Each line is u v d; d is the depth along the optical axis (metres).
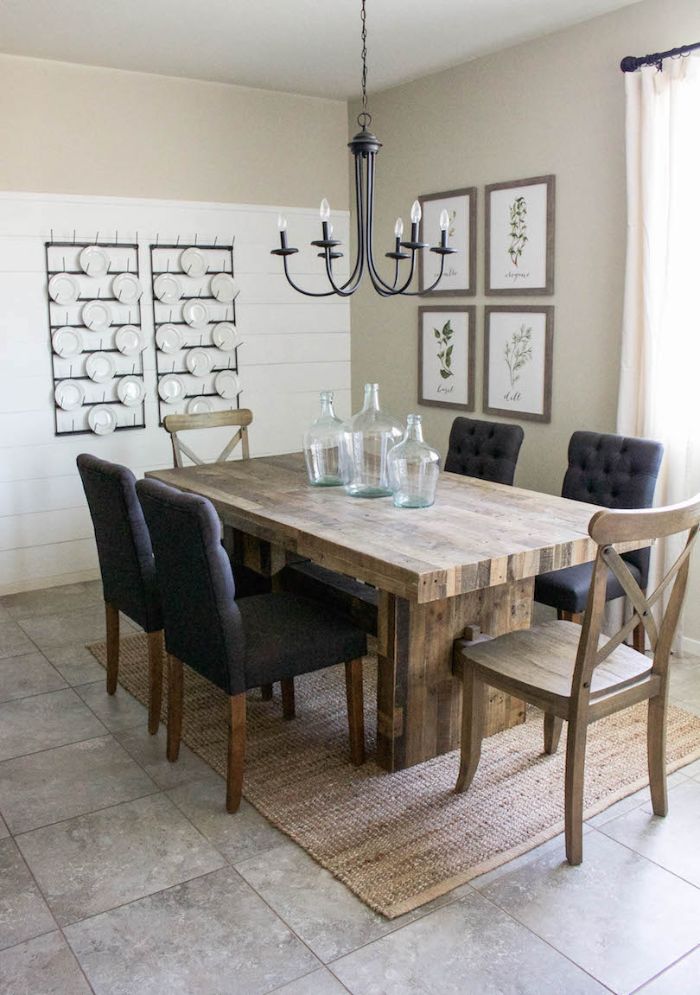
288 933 1.99
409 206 4.70
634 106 3.35
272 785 2.61
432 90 4.43
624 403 3.56
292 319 5.02
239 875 2.20
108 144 4.27
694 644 3.55
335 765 2.73
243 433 4.18
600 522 1.96
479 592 2.72
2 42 3.79
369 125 4.88
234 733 2.43
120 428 4.53
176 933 2.00
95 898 2.12
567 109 3.75
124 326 4.44
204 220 4.62
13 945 1.96
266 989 1.83
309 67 4.26
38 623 3.98
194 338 4.68
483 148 4.20
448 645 2.70
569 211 3.81
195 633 2.47
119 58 4.06
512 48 3.96
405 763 2.70
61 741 2.89
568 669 2.32
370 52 4.02
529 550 2.36
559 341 3.94
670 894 2.12
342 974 1.87
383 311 4.99
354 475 3.04
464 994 1.81
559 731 2.77
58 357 4.30
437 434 4.74
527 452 4.18
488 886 2.15
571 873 2.20
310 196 4.97
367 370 5.18
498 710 2.92
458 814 2.45
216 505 3.02
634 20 3.43
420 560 2.26
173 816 2.46
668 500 3.46
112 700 3.20
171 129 4.44
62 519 4.46
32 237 4.14
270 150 4.78
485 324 4.30
